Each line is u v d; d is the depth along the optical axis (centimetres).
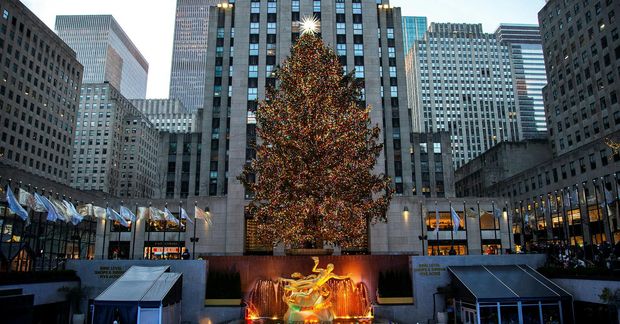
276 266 3422
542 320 3034
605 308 2870
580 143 8788
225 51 8250
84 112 15688
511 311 3022
